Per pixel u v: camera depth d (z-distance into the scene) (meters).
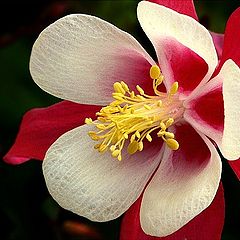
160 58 0.17
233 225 0.22
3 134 0.22
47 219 0.22
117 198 0.17
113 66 0.17
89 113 0.18
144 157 0.17
